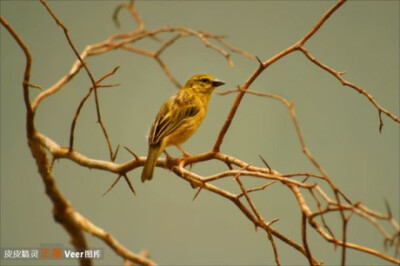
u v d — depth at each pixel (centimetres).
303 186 480
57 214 690
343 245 445
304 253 551
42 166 693
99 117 615
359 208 445
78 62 756
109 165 636
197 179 579
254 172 513
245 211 579
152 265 633
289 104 555
